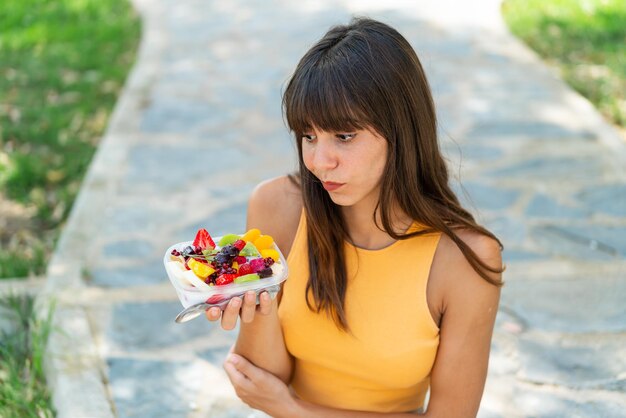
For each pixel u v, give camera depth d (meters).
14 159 4.85
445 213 1.81
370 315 1.84
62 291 3.45
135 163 4.89
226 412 2.73
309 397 2.02
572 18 7.71
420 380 1.90
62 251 3.81
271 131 5.42
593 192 4.37
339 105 1.60
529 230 3.96
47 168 4.88
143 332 3.19
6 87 6.26
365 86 1.61
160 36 7.81
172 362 3.00
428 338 1.84
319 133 1.66
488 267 1.80
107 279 3.58
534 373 2.89
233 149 5.13
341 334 1.87
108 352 3.05
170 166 4.86
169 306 3.38
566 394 2.78
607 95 5.80
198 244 1.73
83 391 2.79
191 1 9.32
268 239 1.76
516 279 3.51
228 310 1.65
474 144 5.05
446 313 1.85
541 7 8.17
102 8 8.80
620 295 3.38
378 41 1.64
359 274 1.85
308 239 1.87
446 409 1.90
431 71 6.41
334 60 1.62
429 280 1.83
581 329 3.16
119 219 4.16
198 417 2.71
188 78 6.52
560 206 4.21
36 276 3.75
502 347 3.04
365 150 1.67
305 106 1.63
